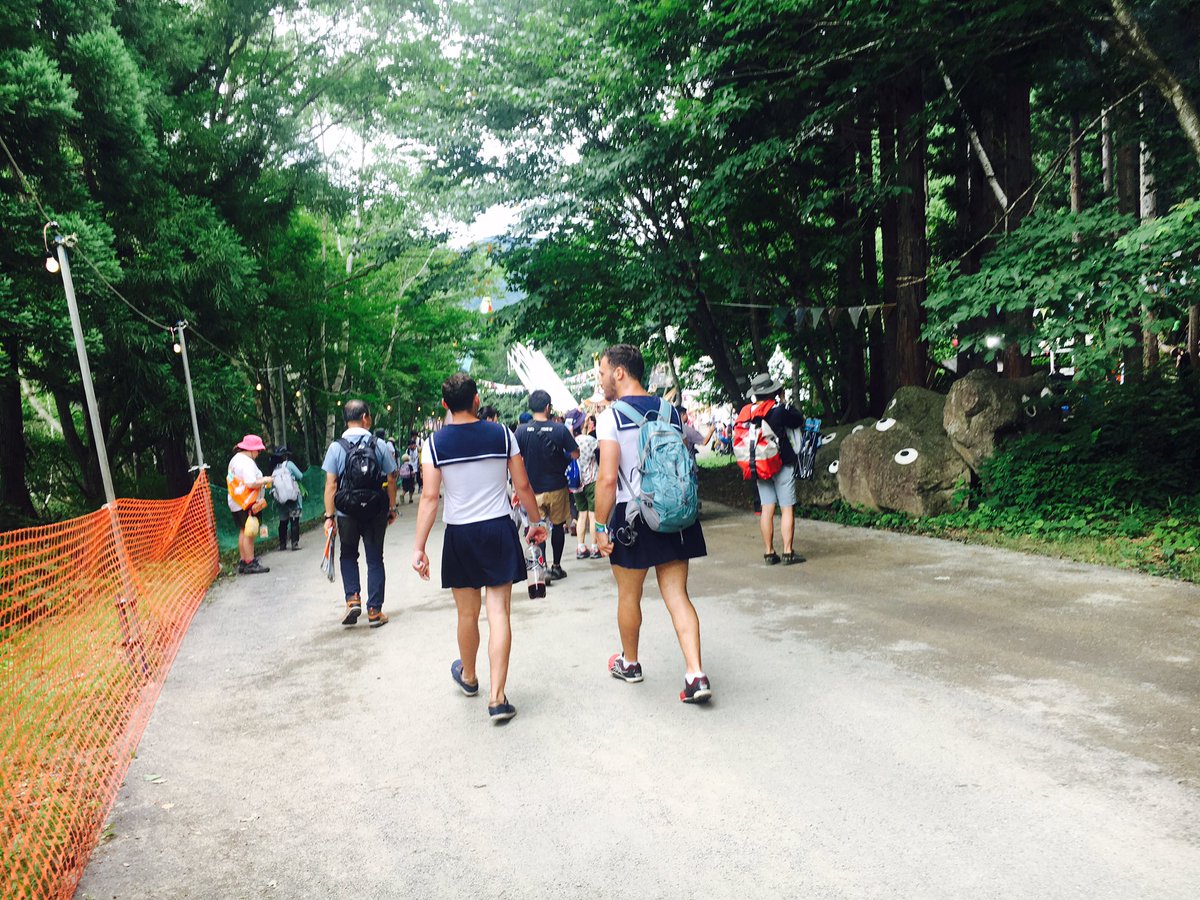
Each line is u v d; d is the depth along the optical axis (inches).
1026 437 380.5
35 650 172.7
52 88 465.7
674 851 115.2
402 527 637.9
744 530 431.2
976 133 517.7
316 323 1111.0
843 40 406.9
